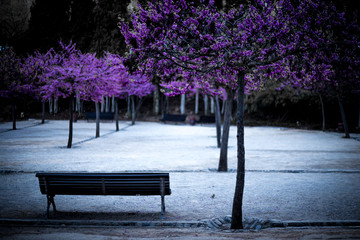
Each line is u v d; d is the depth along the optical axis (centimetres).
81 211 685
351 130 3341
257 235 475
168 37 645
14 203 738
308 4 616
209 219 621
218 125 1969
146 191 649
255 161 1457
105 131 2981
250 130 3375
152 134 2806
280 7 647
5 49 2486
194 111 5197
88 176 637
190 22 632
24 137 2347
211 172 1199
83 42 1919
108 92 1934
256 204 745
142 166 1291
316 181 1023
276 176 1116
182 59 667
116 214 661
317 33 633
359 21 648
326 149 1884
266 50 631
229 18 666
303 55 648
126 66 654
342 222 576
